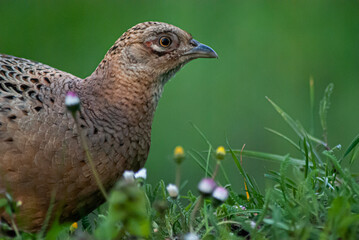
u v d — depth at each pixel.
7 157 9.17
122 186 7.50
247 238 8.84
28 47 25.41
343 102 24.84
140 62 10.29
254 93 24.38
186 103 24.03
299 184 8.91
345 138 23.72
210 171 10.80
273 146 23.28
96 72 10.18
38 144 9.27
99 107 9.88
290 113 24.14
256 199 10.14
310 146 10.16
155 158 23.31
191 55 10.74
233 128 23.73
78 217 9.88
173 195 8.74
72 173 9.45
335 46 25.30
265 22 25.45
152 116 10.42
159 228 8.80
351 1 25.80
